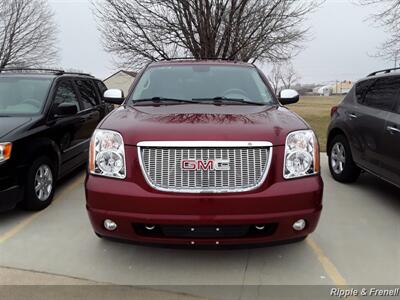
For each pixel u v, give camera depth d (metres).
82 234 4.02
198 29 13.91
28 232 4.08
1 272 3.26
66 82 6.01
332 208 4.82
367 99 5.40
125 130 3.11
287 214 2.93
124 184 2.97
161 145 2.93
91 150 3.17
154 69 4.63
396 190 5.56
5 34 33.56
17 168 4.29
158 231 2.96
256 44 14.68
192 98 4.12
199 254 3.58
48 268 3.34
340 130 5.90
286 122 3.29
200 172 2.92
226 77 4.45
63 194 5.39
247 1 13.94
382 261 3.49
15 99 5.22
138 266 3.38
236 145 2.93
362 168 5.33
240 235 2.95
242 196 2.88
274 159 2.98
